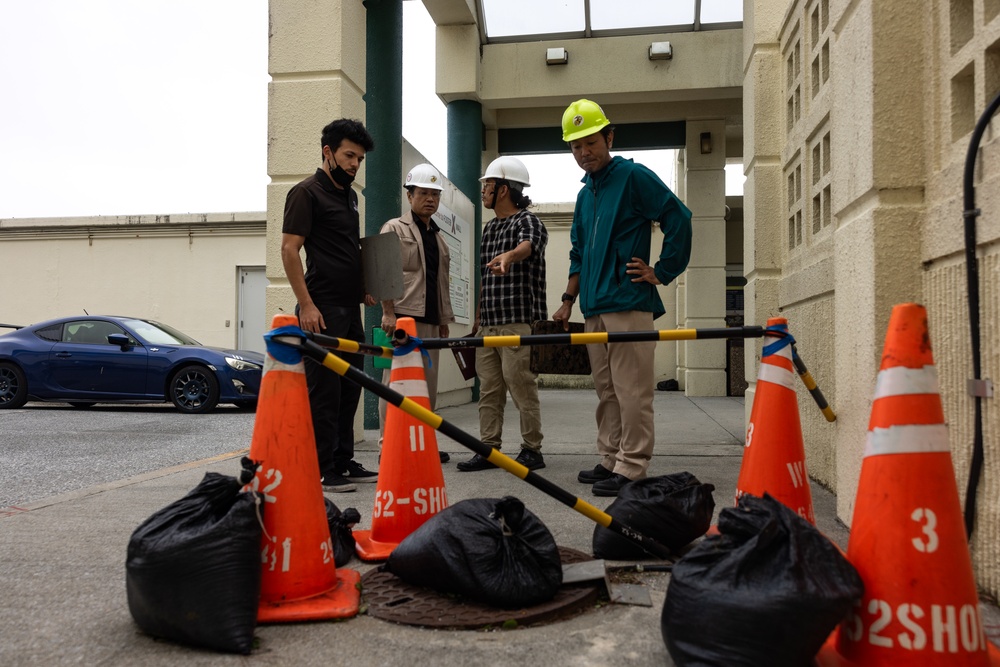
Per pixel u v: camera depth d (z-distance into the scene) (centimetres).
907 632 157
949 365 240
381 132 686
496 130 1112
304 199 375
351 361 401
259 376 934
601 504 354
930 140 254
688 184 1182
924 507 160
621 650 186
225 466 479
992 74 220
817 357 399
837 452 308
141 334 966
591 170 404
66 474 471
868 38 265
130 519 328
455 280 891
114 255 1720
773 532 163
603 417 411
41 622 206
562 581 221
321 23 539
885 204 261
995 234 206
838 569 159
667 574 250
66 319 996
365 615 210
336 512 271
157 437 668
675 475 292
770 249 498
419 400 280
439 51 975
